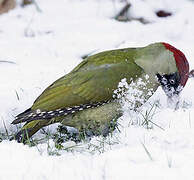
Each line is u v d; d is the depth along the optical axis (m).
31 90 15.44
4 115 14.07
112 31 19.42
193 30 19.61
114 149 11.21
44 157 10.88
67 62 17.44
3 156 11.00
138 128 12.16
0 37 19.23
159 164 10.32
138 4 20.75
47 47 18.47
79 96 12.64
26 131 12.34
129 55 13.29
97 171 10.20
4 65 17.17
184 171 10.05
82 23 20.03
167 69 13.27
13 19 20.56
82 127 13.18
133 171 10.12
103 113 12.98
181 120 12.52
